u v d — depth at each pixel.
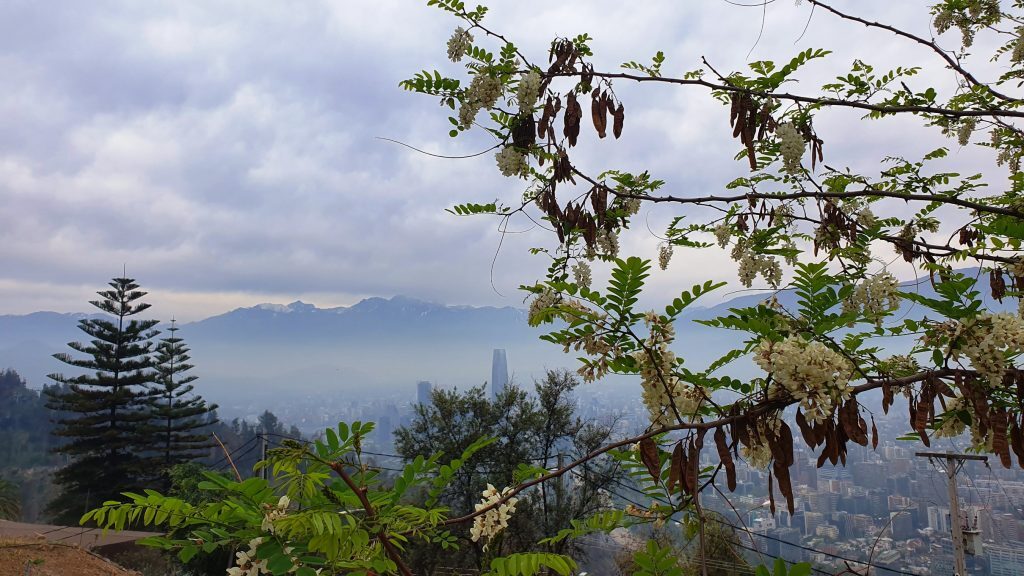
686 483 1.80
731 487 1.73
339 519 1.65
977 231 3.40
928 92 3.27
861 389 1.77
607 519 2.36
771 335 1.93
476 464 17.41
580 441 16.39
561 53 3.04
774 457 1.75
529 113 3.07
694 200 3.23
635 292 1.97
